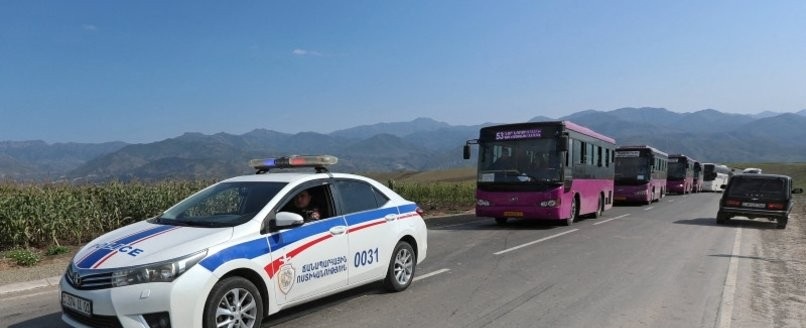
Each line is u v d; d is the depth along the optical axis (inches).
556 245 482.6
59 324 244.2
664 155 1401.3
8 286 311.9
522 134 626.2
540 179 611.2
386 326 233.9
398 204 299.7
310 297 233.1
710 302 279.3
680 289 308.0
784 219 668.1
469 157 663.8
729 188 705.0
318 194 253.4
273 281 213.9
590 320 246.1
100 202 564.4
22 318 254.1
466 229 624.1
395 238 287.0
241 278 201.0
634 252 442.3
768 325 240.8
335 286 246.2
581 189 688.4
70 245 500.7
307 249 230.2
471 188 1135.6
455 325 236.4
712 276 346.0
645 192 1095.6
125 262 184.2
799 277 346.0
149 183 624.4
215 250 195.8
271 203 225.1
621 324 240.4
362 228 263.7
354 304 268.5
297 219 217.0
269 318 243.6
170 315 180.5
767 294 298.5
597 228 629.6
